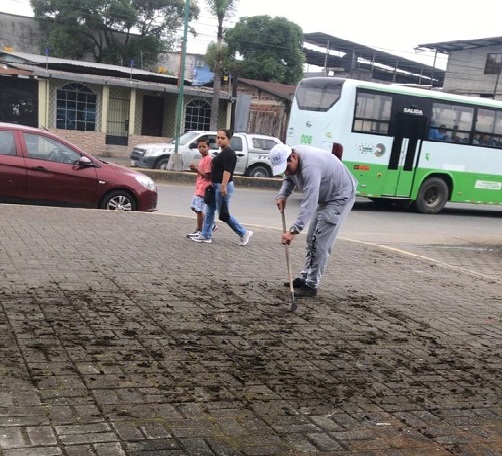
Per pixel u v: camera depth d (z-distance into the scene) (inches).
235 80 1066.7
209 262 282.5
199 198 331.9
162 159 770.2
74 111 1001.5
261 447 121.3
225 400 140.6
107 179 400.2
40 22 1312.7
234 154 315.0
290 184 237.8
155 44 1352.1
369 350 183.5
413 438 131.0
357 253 345.1
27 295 204.7
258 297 230.1
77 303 201.2
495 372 174.4
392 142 591.5
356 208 635.5
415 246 426.9
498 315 237.1
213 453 117.2
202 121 1116.5
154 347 169.2
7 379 139.7
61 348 161.5
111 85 1002.1
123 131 1064.8
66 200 390.9
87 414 127.3
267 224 470.3
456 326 216.8
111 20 1302.9
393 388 156.9
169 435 122.2
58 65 987.3
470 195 641.6
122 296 214.2
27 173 377.7
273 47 1348.4
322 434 129.0
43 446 113.3
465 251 423.2
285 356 172.2
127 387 142.2
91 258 266.2
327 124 580.7
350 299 241.0
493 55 1551.4
